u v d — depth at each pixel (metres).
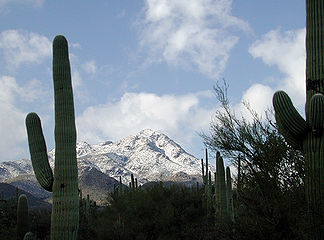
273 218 7.80
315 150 6.83
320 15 7.32
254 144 10.38
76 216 9.48
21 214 15.37
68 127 9.74
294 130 7.05
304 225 6.96
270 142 9.63
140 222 21.30
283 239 7.58
